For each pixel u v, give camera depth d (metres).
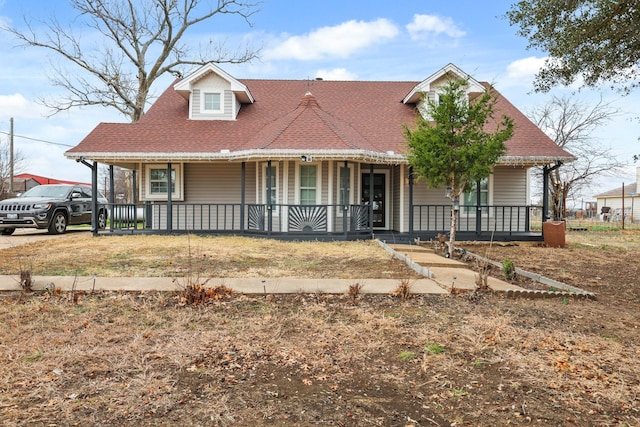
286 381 3.55
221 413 3.02
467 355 4.13
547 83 9.09
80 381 3.47
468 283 7.11
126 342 4.33
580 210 40.09
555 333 4.78
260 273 7.80
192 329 4.76
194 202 15.29
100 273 7.59
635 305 6.21
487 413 3.07
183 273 7.66
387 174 15.62
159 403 3.14
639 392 3.41
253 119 15.82
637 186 42.47
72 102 23.31
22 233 16.02
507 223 15.09
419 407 3.15
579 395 3.36
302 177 13.53
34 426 2.82
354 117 15.95
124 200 37.47
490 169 9.73
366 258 9.75
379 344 4.39
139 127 14.96
